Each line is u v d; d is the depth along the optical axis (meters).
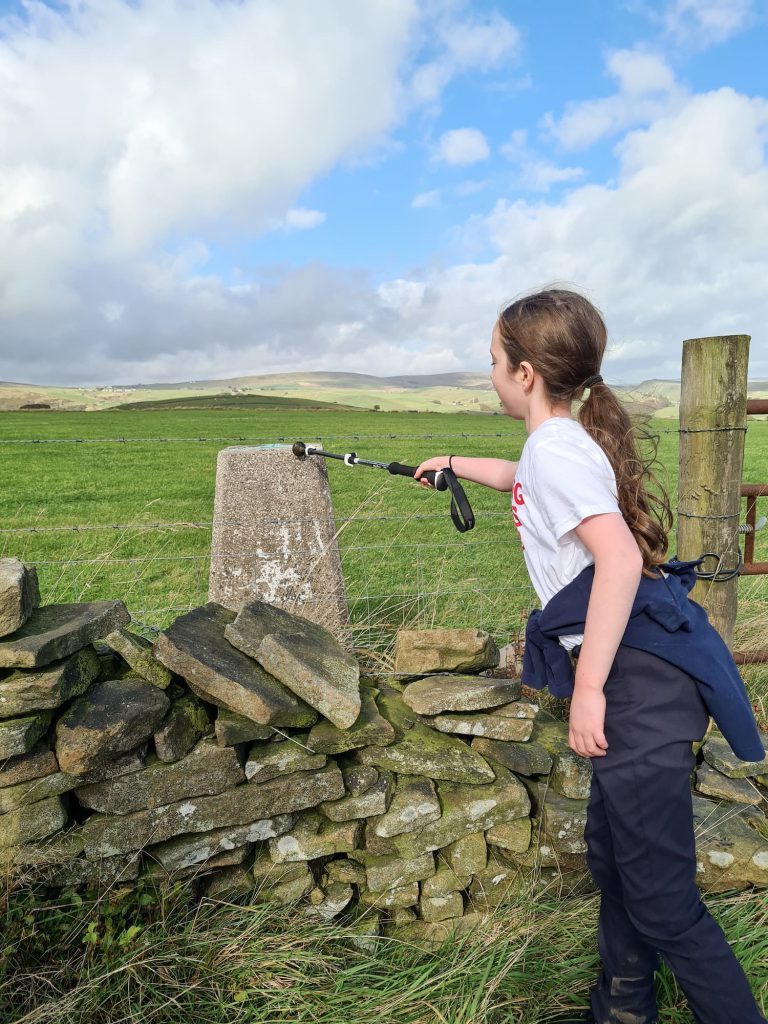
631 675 1.36
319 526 3.04
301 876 1.87
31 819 1.66
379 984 1.68
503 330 1.54
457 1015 1.54
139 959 1.60
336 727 1.93
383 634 3.32
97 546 7.01
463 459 2.03
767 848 1.99
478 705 2.08
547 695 2.68
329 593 3.06
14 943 1.56
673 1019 1.61
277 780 1.84
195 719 1.85
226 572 3.00
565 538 1.40
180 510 10.87
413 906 1.95
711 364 2.35
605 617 1.26
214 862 1.83
